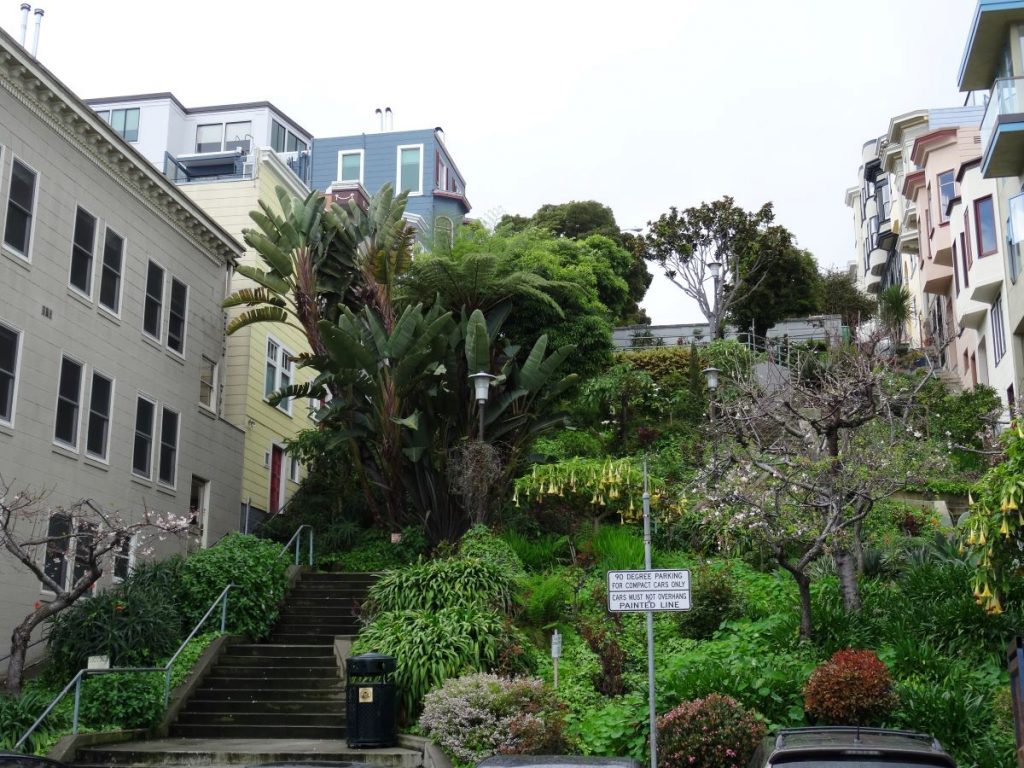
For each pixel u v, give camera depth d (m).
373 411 22.91
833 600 15.27
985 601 12.43
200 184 30.84
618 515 22.58
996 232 29.08
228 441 27.50
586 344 27.17
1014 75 23.30
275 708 16.08
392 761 13.23
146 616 16.88
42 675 16.42
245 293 24.44
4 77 18.55
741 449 16.47
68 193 20.53
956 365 36.28
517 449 22.52
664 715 11.99
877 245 59.94
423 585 17.27
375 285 23.61
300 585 20.95
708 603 16.17
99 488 21.00
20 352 18.62
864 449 15.27
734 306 45.84
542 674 15.21
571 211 49.34
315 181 53.66
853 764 7.32
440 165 55.22
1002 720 11.65
